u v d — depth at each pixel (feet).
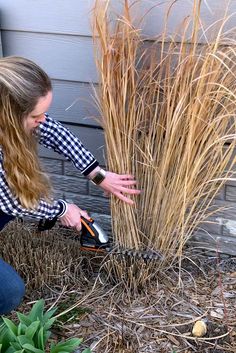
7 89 5.64
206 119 6.82
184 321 7.06
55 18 8.17
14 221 8.89
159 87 6.97
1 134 5.79
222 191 7.91
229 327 6.93
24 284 7.10
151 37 7.45
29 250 8.01
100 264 8.02
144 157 7.17
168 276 7.75
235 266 8.15
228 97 6.68
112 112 6.93
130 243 7.43
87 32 8.04
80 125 8.60
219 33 6.46
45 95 5.89
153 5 7.41
